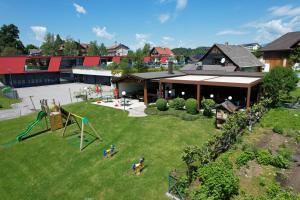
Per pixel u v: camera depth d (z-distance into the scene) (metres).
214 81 22.75
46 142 17.95
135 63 46.34
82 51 94.38
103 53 90.62
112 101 30.06
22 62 49.94
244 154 12.84
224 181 9.72
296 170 11.95
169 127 19.20
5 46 98.94
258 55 59.75
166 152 14.89
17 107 30.53
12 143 18.14
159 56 74.19
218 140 13.24
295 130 17.00
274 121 18.98
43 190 11.90
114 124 20.98
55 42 93.38
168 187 11.13
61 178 12.86
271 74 22.75
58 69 54.94
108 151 14.85
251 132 17.09
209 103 22.02
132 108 25.89
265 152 12.95
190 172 11.43
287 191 10.13
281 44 46.31
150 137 17.41
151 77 27.05
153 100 29.16
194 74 31.58
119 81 30.58
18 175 13.50
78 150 16.17
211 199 9.33
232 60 33.94
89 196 11.12
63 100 34.28
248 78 25.39
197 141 16.34
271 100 22.12
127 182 11.93
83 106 28.31
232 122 14.99
